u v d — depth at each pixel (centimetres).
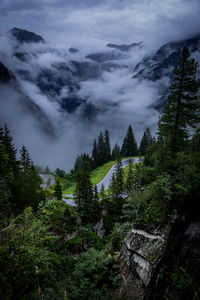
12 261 522
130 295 949
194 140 1191
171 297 809
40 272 641
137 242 1135
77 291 939
